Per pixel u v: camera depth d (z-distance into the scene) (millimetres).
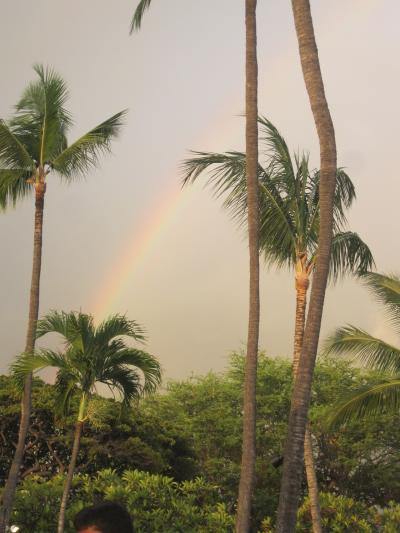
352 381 43406
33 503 21000
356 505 22531
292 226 19859
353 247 20359
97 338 18438
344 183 19734
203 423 44531
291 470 11398
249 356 14109
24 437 20312
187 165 18500
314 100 12031
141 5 16844
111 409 33281
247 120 15055
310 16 12281
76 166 22406
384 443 41844
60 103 21781
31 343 20906
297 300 19703
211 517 21453
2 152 21391
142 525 20906
